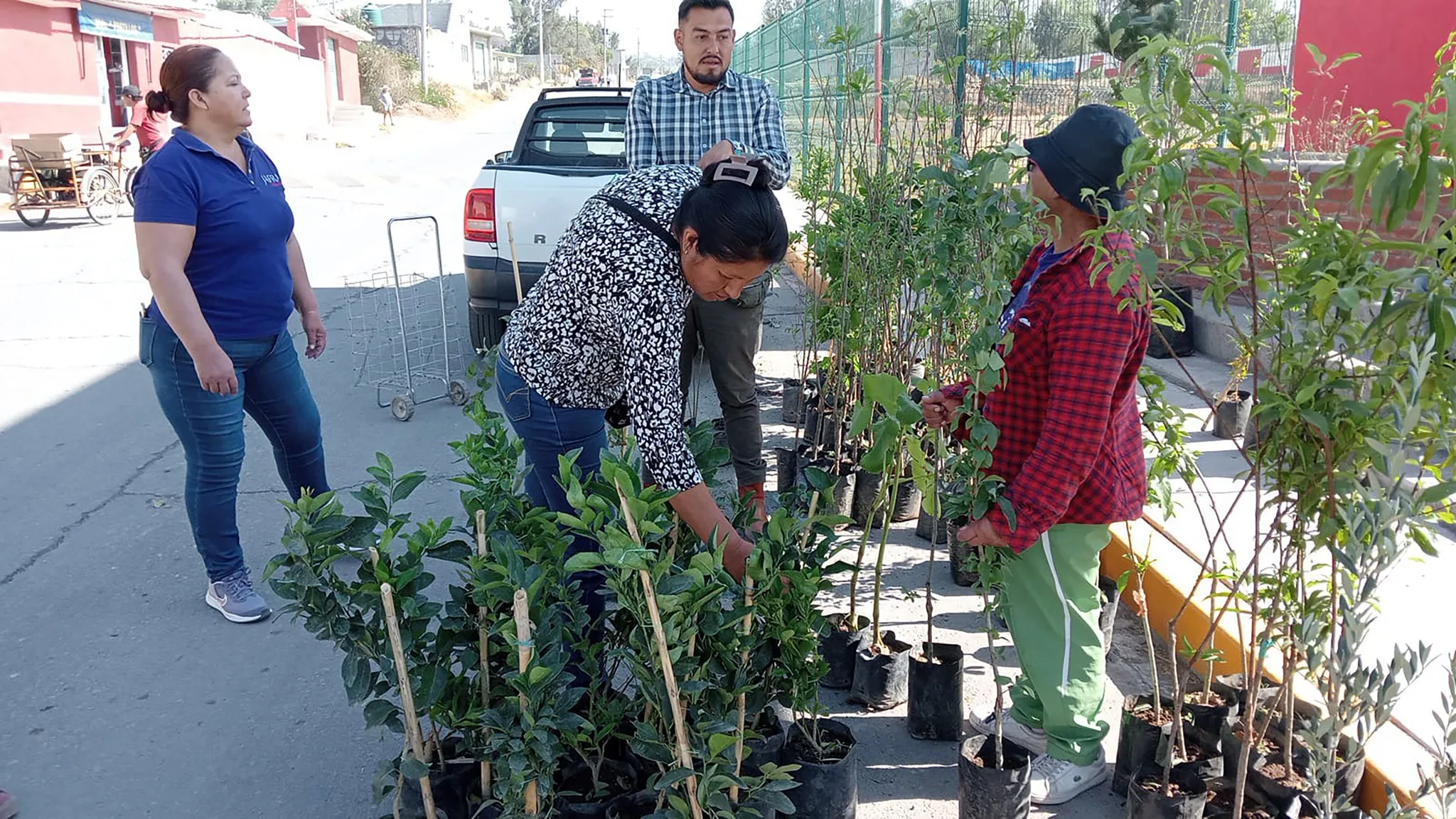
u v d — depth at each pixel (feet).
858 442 16.78
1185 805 8.48
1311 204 6.45
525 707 7.34
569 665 9.52
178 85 11.98
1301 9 25.50
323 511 8.07
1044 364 8.25
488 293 23.58
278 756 10.64
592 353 8.56
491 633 8.01
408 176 76.33
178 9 86.53
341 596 8.32
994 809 8.74
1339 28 24.22
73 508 17.28
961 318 10.93
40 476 18.75
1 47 62.44
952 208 9.41
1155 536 13.70
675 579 6.89
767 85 14.79
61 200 50.21
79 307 32.65
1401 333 5.77
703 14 13.73
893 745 10.60
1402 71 22.35
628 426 10.73
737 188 7.28
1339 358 6.34
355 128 139.64
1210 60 5.97
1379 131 6.54
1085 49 19.48
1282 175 14.93
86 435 21.01
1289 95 8.08
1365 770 8.77
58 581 14.56
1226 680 10.21
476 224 23.34
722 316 13.42
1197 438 17.85
